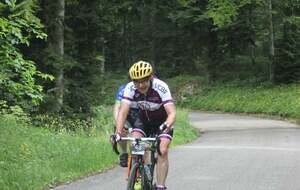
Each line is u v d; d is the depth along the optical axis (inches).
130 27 2689.5
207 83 2159.2
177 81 2285.9
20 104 699.4
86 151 565.6
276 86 1752.0
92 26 853.8
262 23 1999.3
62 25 786.2
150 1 1280.8
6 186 394.9
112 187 429.4
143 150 302.5
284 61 1750.7
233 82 2047.2
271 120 1366.9
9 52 541.6
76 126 776.9
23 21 550.0
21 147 506.3
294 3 1822.1
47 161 500.1
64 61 768.3
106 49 2731.3
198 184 438.0
